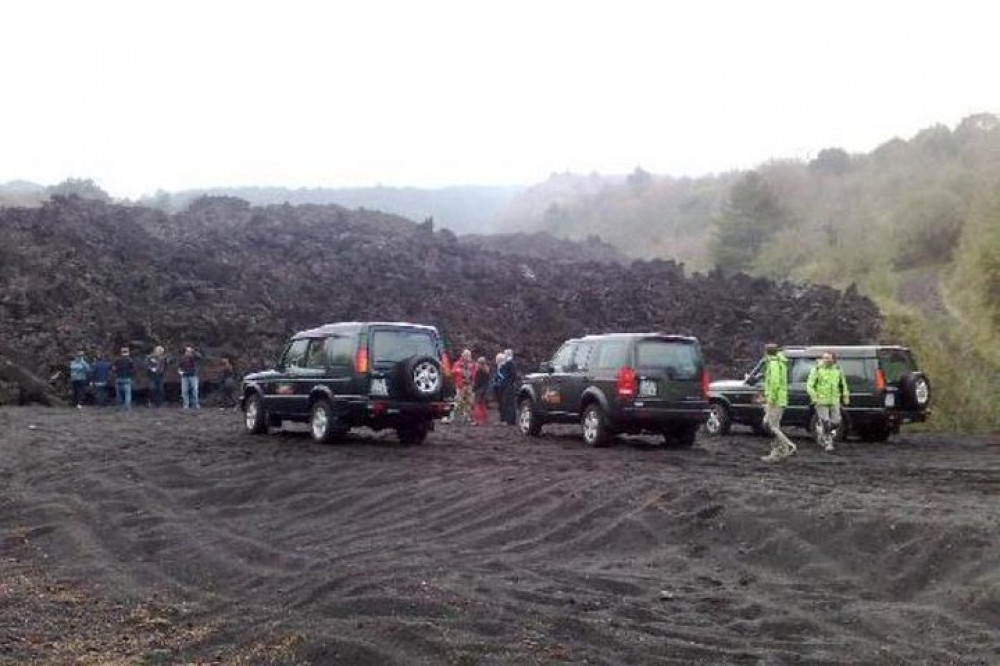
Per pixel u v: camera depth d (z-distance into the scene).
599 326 39.44
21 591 8.06
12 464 15.00
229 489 12.53
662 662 5.95
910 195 76.88
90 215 40.06
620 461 14.66
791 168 109.06
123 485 12.87
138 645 6.62
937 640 6.52
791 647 6.31
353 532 10.18
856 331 34.88
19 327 30.80
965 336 34.09
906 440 22.53
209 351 32.69
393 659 5.93
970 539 8.34
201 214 49.59
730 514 9.91
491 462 14.35
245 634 6.75
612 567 8.61
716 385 22.28
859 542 8.90
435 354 16.95
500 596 7.45
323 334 17.30
